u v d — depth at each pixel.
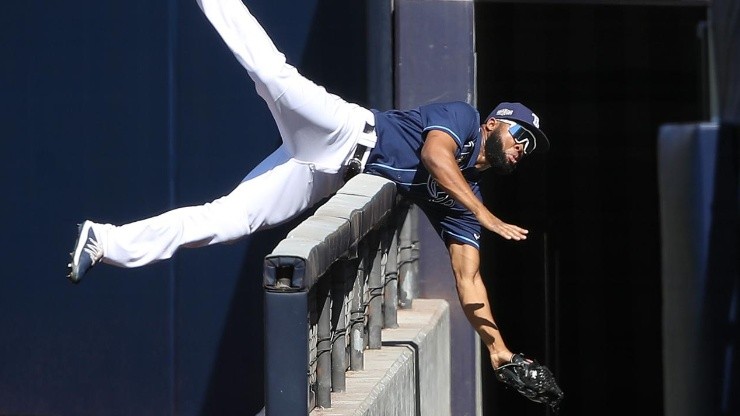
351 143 19.16
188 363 27.64
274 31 27.02
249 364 27.53
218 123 27.28
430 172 18.05
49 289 27.67
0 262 27.70
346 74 26.84
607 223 43.84
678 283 12.78
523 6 41.38
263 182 19.00
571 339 44.25
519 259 44.00
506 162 19.02
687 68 41.72
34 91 27.47
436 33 26.17
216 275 27.47
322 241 15.15
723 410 12.69
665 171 12.80
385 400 18.23
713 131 12.59
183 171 27.38
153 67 27.31
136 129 27.38
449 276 26.17
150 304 27.61
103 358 27.70
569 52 41.97
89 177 27.47
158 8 27.23
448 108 18.75
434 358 23.48
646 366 43.94
